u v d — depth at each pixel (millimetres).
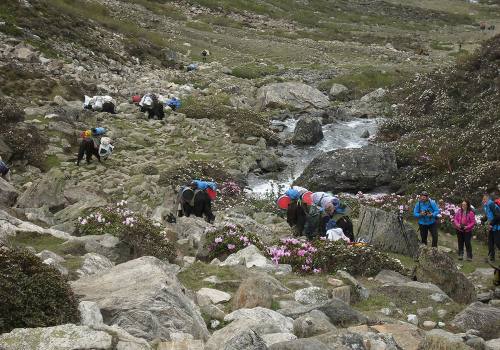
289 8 85250
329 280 11375
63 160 24969
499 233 16609
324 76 47500
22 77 32969
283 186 25500
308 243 13922
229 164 26953
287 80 45312
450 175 25062
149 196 21188
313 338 6984
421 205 17547
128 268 8547
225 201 22328
